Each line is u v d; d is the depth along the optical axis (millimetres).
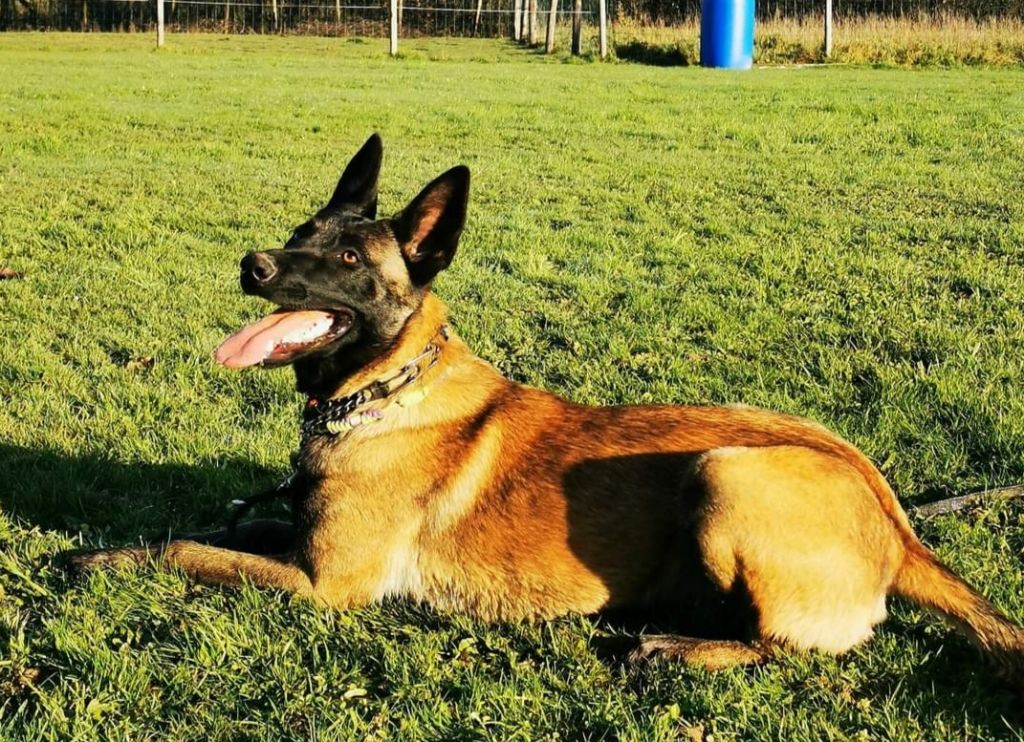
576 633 3590
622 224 10008
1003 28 30344
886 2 33594
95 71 23156
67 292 7512
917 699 3242
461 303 7406
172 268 8172
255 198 10828
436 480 3672
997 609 3361
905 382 5824
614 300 7625
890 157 13625
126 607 3641
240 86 20734
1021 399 5523
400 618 3701
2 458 4855
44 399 5555
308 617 3592
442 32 41875
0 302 7223
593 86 22000
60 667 3338
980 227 9727
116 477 4727
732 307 7340
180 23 42719
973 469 4941
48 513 4414
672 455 3562
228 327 6891
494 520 3613
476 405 3795
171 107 17188
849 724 3148
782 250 8945
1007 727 3129
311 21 42719
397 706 3221
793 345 6586
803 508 3295
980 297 7559
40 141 13516
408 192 11211
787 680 3320
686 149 14227
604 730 3133
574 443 3662
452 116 16922
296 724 3133
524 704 3230
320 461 3713
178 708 3191
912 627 3627
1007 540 4230
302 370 3869
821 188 11734
